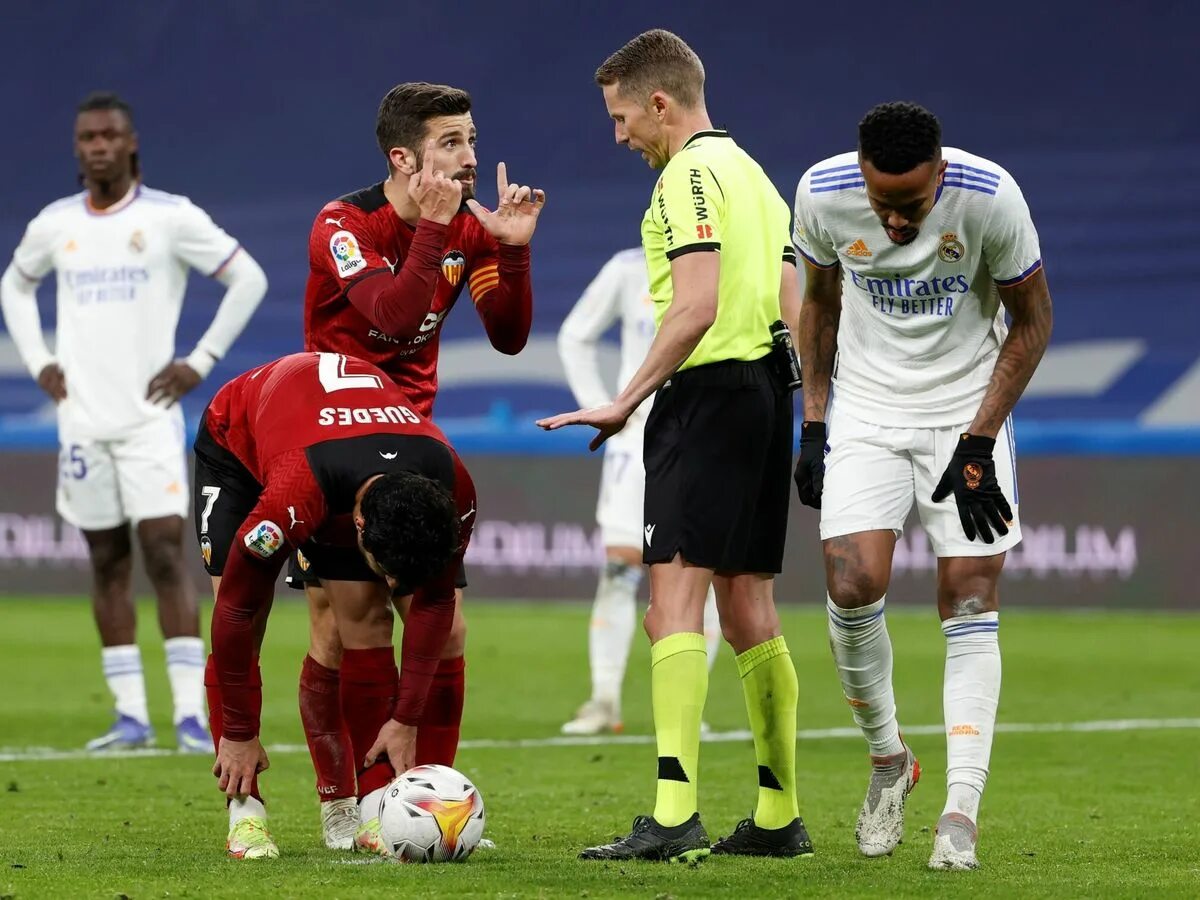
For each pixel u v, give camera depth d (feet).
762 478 52.13
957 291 50.21
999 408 50.16
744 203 52.19
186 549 176.45
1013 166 233.76
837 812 64.80
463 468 48.73
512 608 173.47
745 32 242.17
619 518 95.66
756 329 51.78
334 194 251.39
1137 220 226.58
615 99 54.34
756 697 52.49
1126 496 165.07
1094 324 222.89
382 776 54.29
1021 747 87.04
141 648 141.18
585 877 45.70
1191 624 157.48
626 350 98.89
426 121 55.06
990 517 50.08
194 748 86.38
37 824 60.18
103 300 91.04
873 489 51.60
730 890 43.91
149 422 90.22
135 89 254.27
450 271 57.16
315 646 56.08
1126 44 231.91
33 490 179.22
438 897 42.45
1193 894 44.68
